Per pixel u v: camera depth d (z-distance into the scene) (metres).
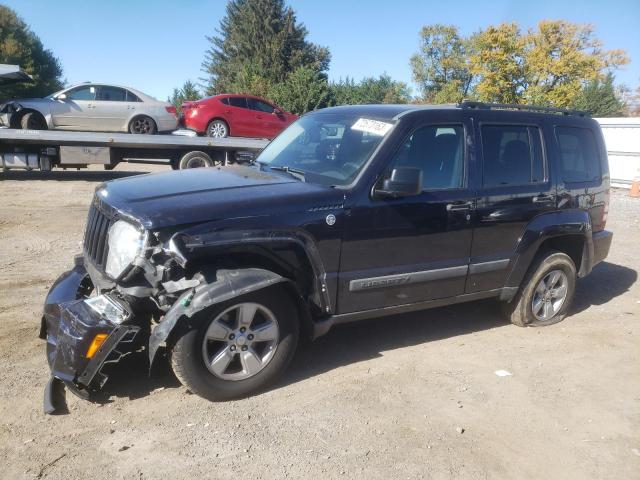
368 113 4.68
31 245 7.61
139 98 15.16
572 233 5.34
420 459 3.28
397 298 4.40
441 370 4.43
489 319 5.63
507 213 4.81
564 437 3.60
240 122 16.86
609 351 4.99
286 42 53.69
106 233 3.76
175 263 3.46
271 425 3.53
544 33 33.16
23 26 63.06
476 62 34.53
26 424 3.40
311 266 3.94
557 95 32.91
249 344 3.78
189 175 4.45
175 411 3.63
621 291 6.95
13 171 15.97
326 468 3.14
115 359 3.49
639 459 3.41
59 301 3.97
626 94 52.56
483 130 4.78
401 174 3.93
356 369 4.37
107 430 3.38
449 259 4.58
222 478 3.02
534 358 4.76
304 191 3.96
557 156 5.24
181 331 3.50
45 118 14.09
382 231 4.17
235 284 3.51
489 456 3.35
